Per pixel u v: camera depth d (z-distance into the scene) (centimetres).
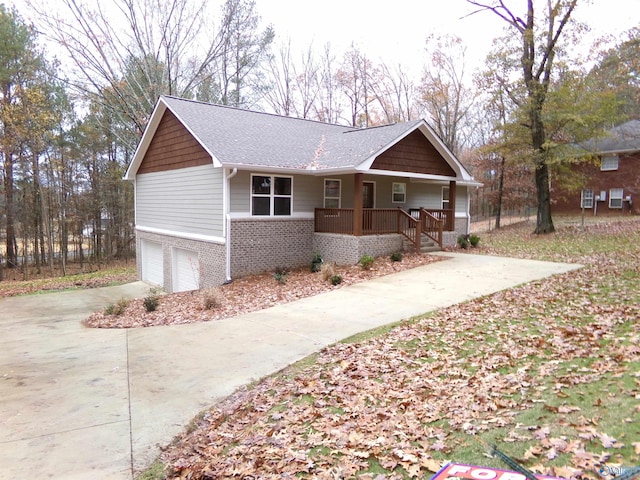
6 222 2728
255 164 1389
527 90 2089
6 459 428
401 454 373
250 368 657
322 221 1644
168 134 1808
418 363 608
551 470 308
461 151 3962
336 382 570
